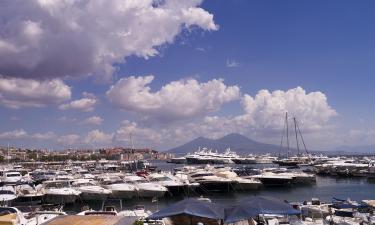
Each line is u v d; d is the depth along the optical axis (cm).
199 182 7062
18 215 2884
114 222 2280
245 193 7281
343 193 7375
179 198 6556
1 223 2675
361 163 11944
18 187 6091
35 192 5750
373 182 9719
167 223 2494
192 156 19250
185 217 2494
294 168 12938
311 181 8844
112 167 12162
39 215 3172
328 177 10975
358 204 3641
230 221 2247
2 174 9194
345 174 10850
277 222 2767
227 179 7319
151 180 7075
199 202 2398
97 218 2400
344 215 3212
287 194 7238
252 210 2283
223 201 6297
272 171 9575
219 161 18438
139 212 3706
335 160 14562
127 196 6219
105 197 6016
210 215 2241
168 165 19588
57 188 6044
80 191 5947
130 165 12162
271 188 8112
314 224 2859
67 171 10388
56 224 2241
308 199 6444
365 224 2886
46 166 14400
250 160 18538
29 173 9662
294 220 2922
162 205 5806
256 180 7894
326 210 3288
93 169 11594
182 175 7719
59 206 5162
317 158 17138
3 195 5225
